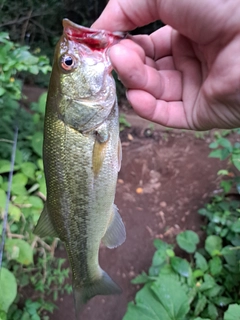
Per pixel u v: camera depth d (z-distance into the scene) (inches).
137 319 10.4
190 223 14.8
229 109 6.5
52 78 6.0
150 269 12.3
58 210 6.4
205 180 16.6
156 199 15.9
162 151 18.5
